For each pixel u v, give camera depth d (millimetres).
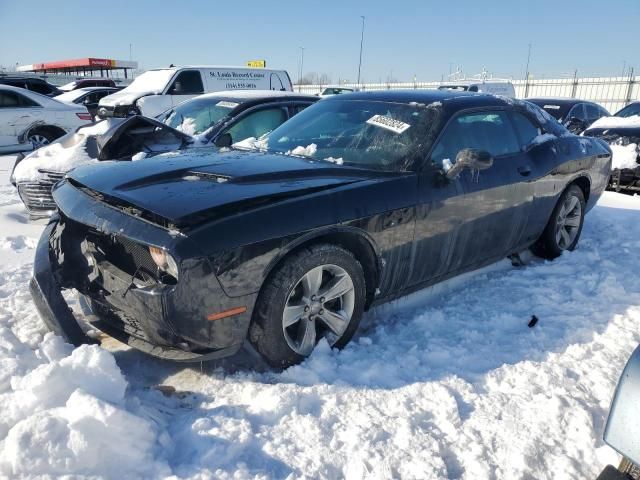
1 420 2141
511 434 2387
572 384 2795
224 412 2434
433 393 2645
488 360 3010
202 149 3971
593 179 4973
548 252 4723
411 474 2119
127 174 3023
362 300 3086
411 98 3904
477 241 3754
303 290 2848
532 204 4184
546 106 15477
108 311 2832
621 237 5344
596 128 8281
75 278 2947
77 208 2842
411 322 3436
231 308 2521
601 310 3672
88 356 2361
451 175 3379
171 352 2586
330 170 3168
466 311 3631
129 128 5125
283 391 2547
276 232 2592
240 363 2941
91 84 24578
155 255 2418
